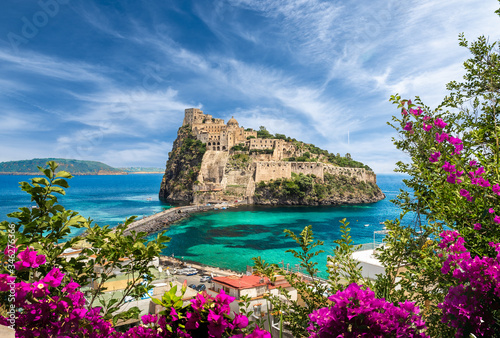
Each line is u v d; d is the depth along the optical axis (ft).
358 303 14.99
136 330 17.62
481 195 22.33
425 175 26.48
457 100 33.19
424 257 24.53
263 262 28.43
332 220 552.41
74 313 17.11
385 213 632.38
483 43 35.27
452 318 17.29
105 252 21.83
